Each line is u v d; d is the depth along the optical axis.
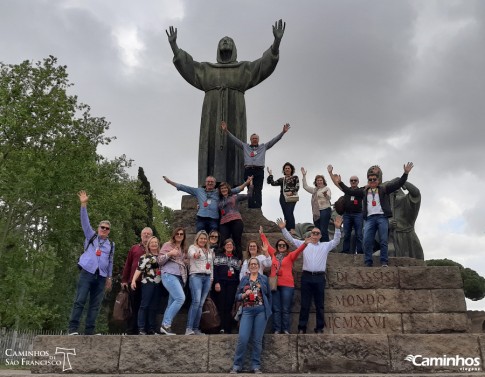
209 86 12.95
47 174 25.75
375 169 10.89
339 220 9.34
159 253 8.57
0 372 8.12
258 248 9.41
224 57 13.30
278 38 12.45
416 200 18.28
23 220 26.56
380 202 10.55
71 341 7.99
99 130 31.22
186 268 8.67
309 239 9.34
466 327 9.38
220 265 9.18
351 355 7.88
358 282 9.93
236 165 12.41
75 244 30.38
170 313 8.19
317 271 9.00
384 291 9.79
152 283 8.62
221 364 7.79
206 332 9.03
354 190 11.15
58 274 31.23
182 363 7.82
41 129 26.14
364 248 10.54
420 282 9.76
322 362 7.86
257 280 7.83
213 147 12.54
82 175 27.33
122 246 31.97
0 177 23.47
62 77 27.52
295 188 12.24
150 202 41.31
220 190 10.38
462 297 9.53
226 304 9.06
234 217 10.07
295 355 7.90
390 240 18.06
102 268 8.89
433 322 9.48
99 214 28.80
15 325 24.27
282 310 8.81
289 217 12.09
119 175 37.16
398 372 7.80
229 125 12.61
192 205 11.85
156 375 7.12
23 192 24.48
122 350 7.90
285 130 12.09
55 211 27.92
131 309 8.95
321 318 8.96
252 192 11.94
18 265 23.56
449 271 9.74
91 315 8.78
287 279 8.91
